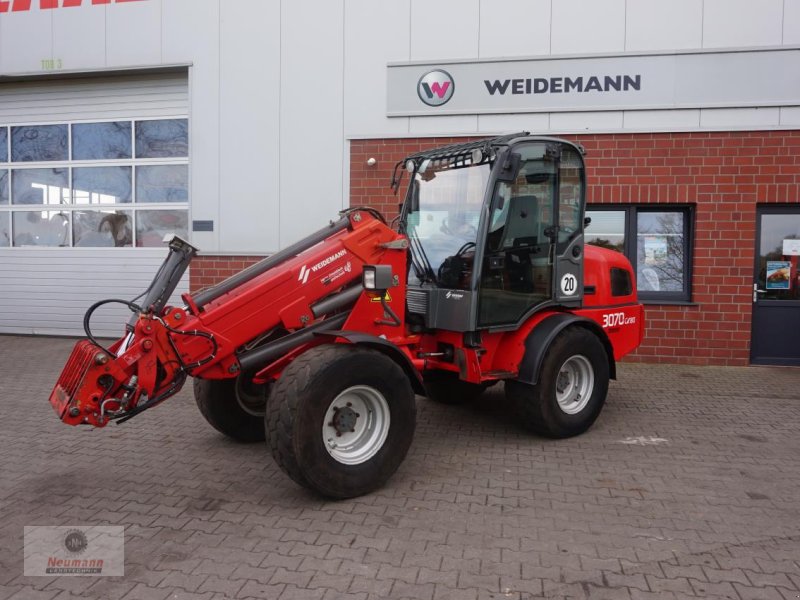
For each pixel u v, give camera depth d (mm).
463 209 5086
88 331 3938
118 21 9969
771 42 8188
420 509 3963
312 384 3824
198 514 3900
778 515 3885
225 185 9648
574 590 3031
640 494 4211
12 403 6711
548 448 5176
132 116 10539
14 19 10328
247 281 4402
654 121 8438
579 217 5551
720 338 8484
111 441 5391
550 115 8680
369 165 9195
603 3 8477
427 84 8953
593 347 5465
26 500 4133
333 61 9242
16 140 11055
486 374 5062
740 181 8312
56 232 11008
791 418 6055
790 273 8461
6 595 2996
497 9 8742
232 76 9555
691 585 3072
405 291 4898
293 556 3361
